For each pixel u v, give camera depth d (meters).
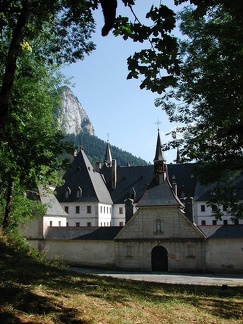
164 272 45.81
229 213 24.36
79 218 79.44
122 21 6.54
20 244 17.27
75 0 9.94
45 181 26.09
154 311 9.00
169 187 48.91
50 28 13.70
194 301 11.20
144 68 6.95
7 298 7.91
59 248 49.56
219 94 18.22
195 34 20.55
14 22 11.48
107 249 48.06
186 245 46.06
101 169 96.75
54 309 7.70
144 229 47.53
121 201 88.81
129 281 15.19
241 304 11.80
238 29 17.52
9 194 23.50
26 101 21.06
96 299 9.19
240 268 43.91
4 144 12.68
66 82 27.58
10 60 9.36
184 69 20.53
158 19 6.39
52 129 23.97
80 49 13.66
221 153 21.25
